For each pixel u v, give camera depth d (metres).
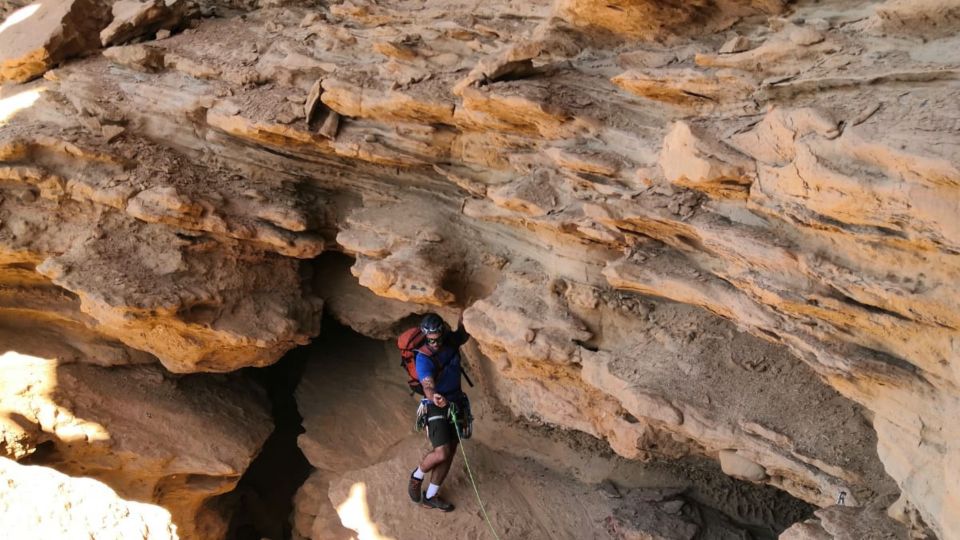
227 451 8.95
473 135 6.43
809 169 3.66
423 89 6.14
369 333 8.70
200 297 7.60
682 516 6.86
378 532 7.36
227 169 7.84
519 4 6.20
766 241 4.23
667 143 4.52
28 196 7.73
